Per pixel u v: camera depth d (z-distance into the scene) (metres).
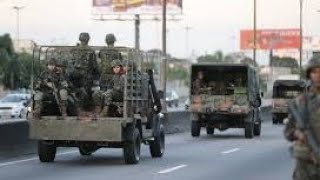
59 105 27.55
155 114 30.75
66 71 27.94
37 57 29.12
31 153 32.91
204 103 48.56
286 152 35.53
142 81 29.22
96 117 27.14
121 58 27.89
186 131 56.84
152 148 31.45
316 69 11.21
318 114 11.05
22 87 135.50
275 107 74.44
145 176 23.78
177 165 27.89
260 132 53.22
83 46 28.20
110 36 27.91
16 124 31.69
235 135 52.19
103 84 27.62
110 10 128.75
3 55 134.38
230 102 48.03
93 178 23.08
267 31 182.62
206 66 49.44
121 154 33.03
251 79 49.12
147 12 128.00
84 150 30.36
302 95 11.27
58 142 28.09
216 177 23.94
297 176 11.38
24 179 22.77
